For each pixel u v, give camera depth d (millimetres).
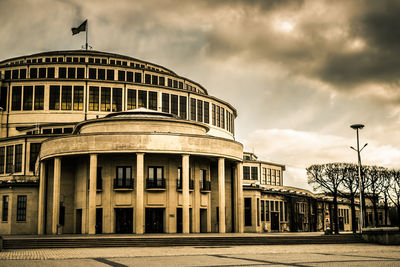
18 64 76562
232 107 86500
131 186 50188
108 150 48625
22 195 58406
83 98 71438
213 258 26750
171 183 50938
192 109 77000
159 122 52844
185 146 49938
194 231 52094
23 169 65375
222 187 52594
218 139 52688
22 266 22500
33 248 35844
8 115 71375
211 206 58719
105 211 49969
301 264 23281
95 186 48531
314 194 94500
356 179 78438
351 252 31719
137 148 48469
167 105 74938
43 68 76500
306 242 42344
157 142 48969
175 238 38781
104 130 52812
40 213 55375
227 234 49156
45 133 70000
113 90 72562
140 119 52344
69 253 30656
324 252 31625
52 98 71375
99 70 77312
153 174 50875
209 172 55625
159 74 81188
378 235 42844
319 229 93812
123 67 78125
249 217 68938
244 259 26078
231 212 59562
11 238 40062
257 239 41250
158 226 50781
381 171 84938
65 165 55344
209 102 79875
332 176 78000
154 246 37625
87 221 51625
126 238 38281
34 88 71750
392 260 25641
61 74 76438
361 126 57594
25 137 66125
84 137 49469
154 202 50219
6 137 67938
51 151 52312
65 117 70750
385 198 87750
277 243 41375
